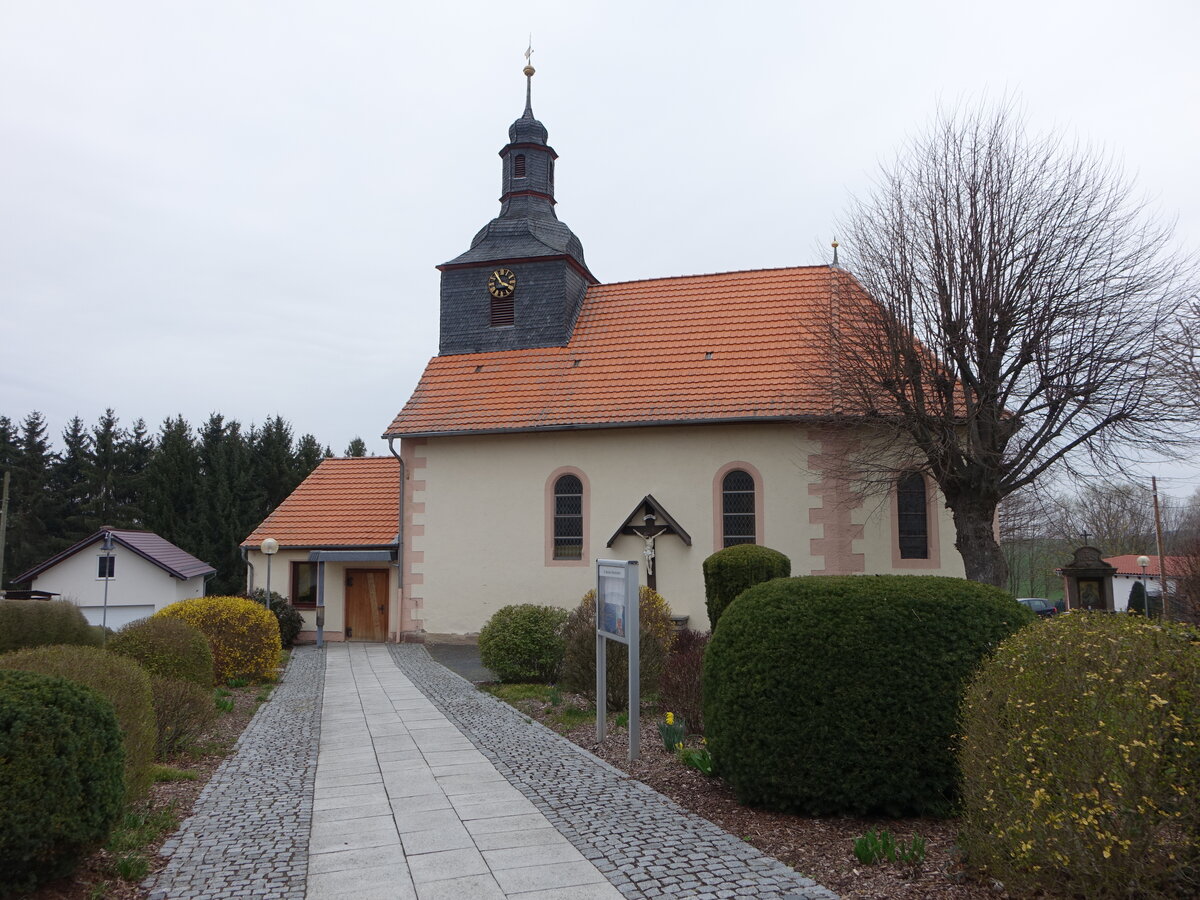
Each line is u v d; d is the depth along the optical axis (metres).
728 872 5.26
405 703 12.39
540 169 24.00
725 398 18.92
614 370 20.61
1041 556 48.44
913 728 6.08
